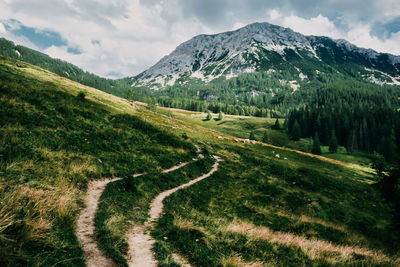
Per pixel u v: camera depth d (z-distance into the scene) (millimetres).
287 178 31375
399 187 17516
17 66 65625
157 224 8641
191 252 6238
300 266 6770
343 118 128875
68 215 6676
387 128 111500
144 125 30875
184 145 30797
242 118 177875
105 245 5676
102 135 20938
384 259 9016
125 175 14883
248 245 7555
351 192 31125
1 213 4848
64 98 27672
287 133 140750
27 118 16688
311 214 21484
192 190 17500
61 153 13422
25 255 4066
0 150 10508
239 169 30531
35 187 8070
